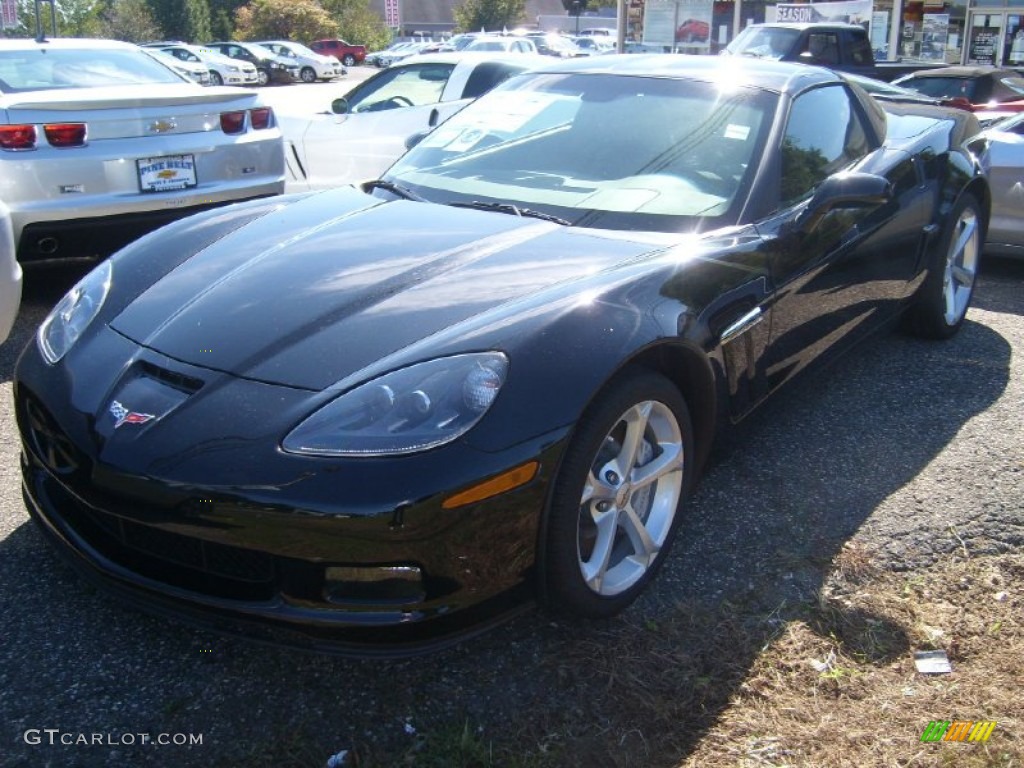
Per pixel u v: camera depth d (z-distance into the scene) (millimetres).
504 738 2172
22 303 5320
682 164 3295
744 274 2885
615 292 2523
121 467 2205
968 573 2816
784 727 2221
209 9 49656
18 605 2594
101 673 2355
